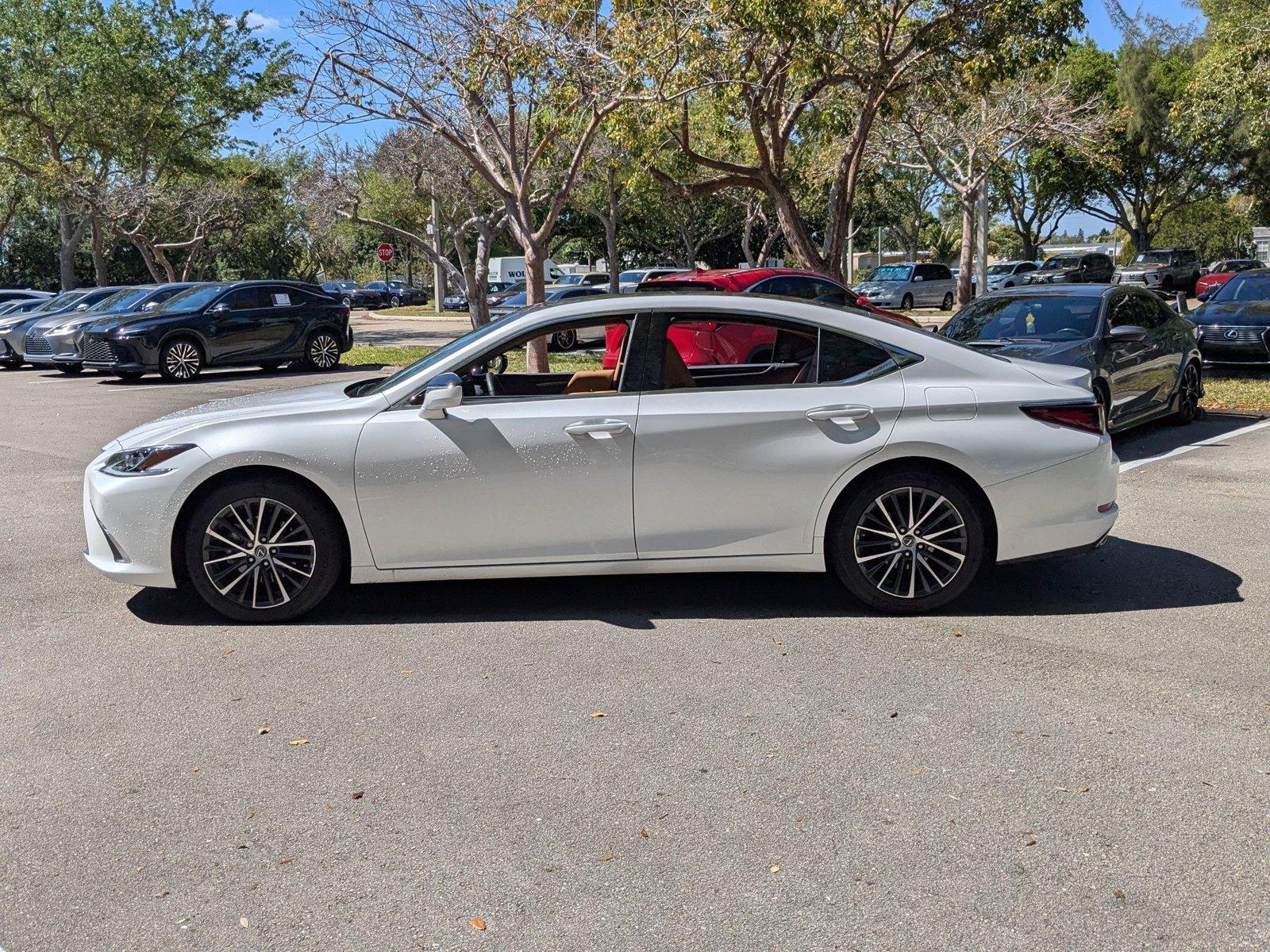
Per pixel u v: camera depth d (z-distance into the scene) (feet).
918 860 10.73
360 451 17.34
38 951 9.50
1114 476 18.34
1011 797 11.96
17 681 15.69
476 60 46.42
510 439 17.34
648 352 17.84
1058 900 10.02
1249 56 72.79
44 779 12.67
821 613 18.28
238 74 111.96
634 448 17.38
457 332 111.24
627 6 49.42
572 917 9.87
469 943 9.52
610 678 15.51
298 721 14.19
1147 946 9.35
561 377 19.57
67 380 62.95
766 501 17.58
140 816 11.80
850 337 18.04
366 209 120.88
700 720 14.05
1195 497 27.09
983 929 9.61
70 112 105.19
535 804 11.93
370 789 12.32
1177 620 17.74
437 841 11.21
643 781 12.44
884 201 174.29
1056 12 54.60
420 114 48.73
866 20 54.65
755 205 126.82
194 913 10.02
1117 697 14.64
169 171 122.52
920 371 17.90
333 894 10.30
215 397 52.31
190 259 129.59
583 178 105.60
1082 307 34.40
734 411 17.48
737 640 17.01
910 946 9.37
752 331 18.11
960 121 100.73
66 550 23.27
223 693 15.19
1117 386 32.94
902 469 17.67
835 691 14.93
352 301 190.08
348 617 18.37
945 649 16.53
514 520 17.52
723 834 11.27
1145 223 164.04
